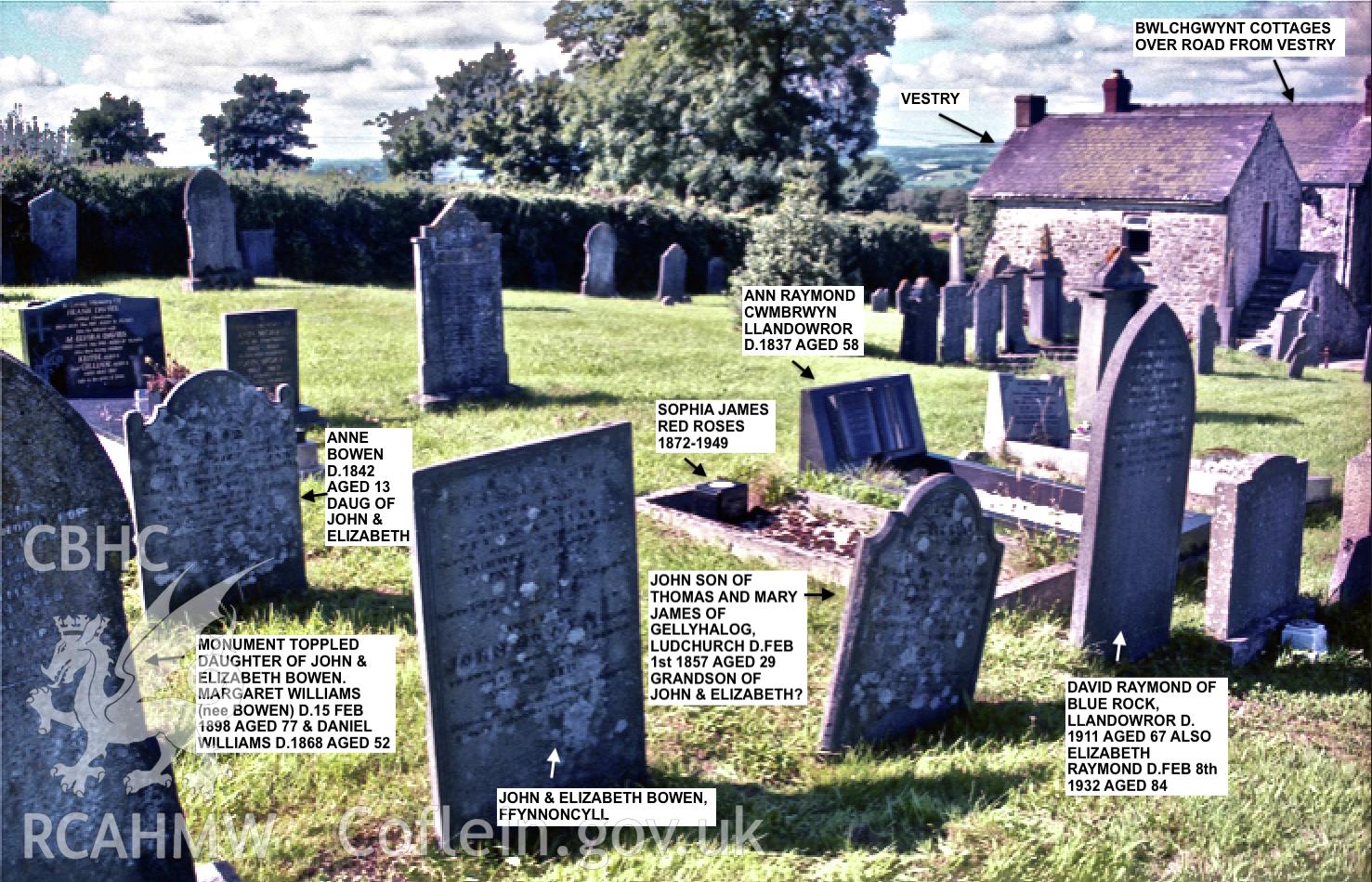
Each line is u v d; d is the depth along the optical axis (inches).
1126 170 1360.7
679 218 1514.5
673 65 1796.3
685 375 776.3
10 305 860.6
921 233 1668.3
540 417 614.5
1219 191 1258.0
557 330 952.9
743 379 776.9
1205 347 940.0
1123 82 1547.7
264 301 957.8
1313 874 227.3
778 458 541.6
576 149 1985.7
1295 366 941.2
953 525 274.5
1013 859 223.8
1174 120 1391.5
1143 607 337.1
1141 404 321.1
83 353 547.8
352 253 1293.1
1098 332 665.0
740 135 1747.0
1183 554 416.5
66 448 179.2
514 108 2028.8
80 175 1108.5
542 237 1432.1
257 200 1237.7
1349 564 374.6
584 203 1460.4
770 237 995.3
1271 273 1321.4
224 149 2022.6
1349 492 405.1
